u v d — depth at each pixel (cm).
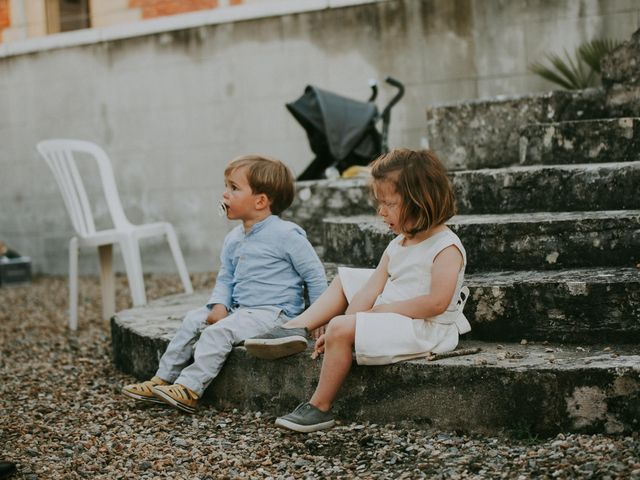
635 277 289
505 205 383
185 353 320
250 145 716
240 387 304
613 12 596
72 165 505
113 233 487
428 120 507
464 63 643
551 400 254
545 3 614
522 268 328
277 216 332
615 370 247
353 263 385
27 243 811
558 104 479
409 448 253
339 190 463
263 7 696
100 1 864
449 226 337
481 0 632
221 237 735
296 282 322
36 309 600
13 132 802
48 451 273
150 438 281
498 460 238
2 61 798
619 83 469
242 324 307
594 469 222
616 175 360
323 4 677
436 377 265
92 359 414
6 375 390
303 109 515
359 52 673
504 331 298
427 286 278
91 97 767
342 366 269
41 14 880
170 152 743
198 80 727
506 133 488
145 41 741
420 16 652
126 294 646
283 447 264
